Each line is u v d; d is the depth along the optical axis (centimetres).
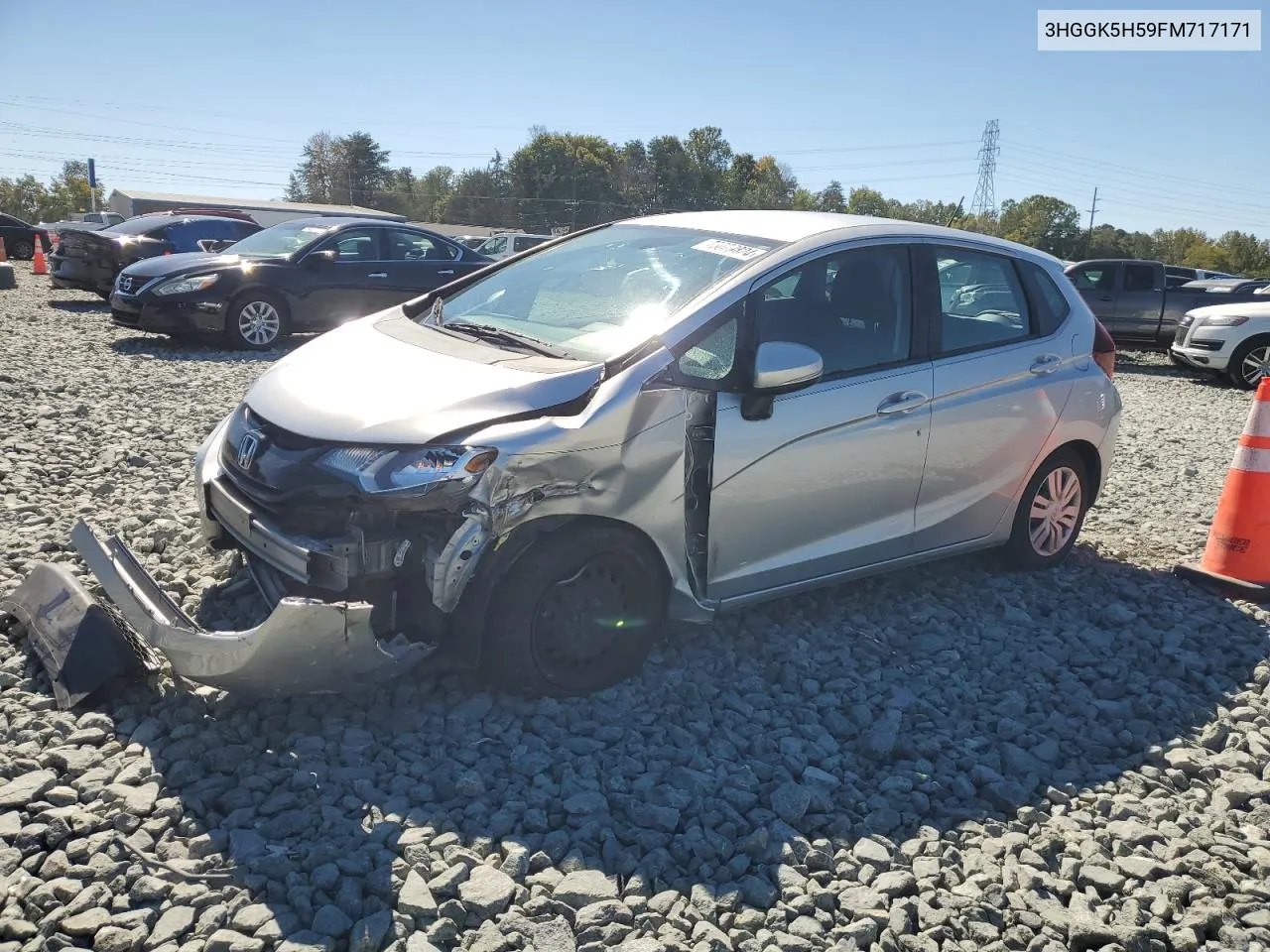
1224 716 397
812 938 262
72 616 358
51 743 320
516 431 337
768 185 11744
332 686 335
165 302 1102
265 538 348
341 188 11569
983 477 475
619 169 11112
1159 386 1432
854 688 398
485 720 350
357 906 259
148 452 652
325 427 346
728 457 380
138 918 250
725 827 300
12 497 536
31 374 882
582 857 286
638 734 351
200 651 322
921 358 446
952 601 490
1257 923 277
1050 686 414
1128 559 578
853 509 427
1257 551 527
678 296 398
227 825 287
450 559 329
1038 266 509
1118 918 276
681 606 386
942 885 288
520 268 478
